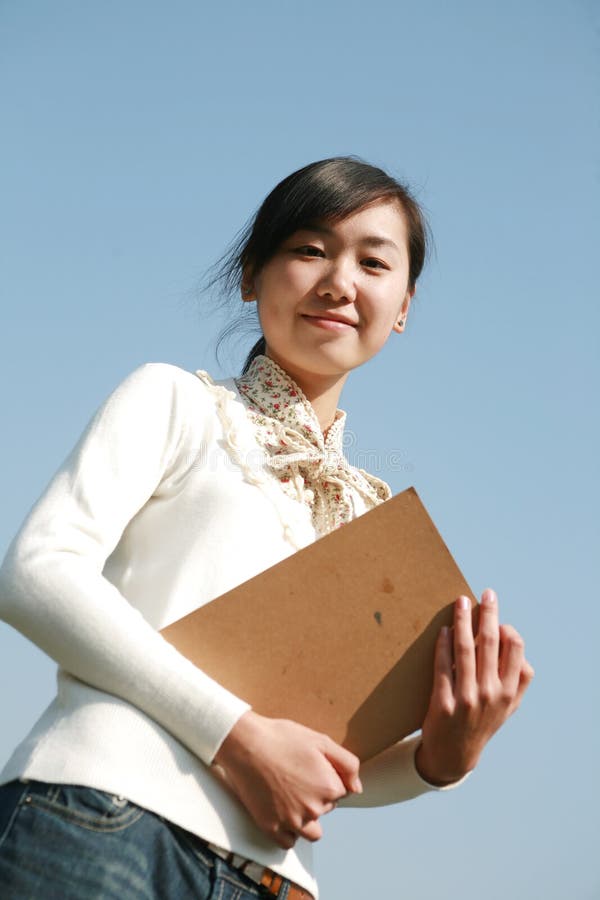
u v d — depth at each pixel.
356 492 2.14
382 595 1.70
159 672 1.56
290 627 1.68
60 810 1.50
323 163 2.18
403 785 1.87
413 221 2.31
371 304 2.10
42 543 1.65
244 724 1.55
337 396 2.21
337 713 1.66
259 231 2.22
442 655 1.68
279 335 2.12
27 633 1.61
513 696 1.69
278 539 1.86
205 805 1.57
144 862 1.52
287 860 1.65
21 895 1.46
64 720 1.58
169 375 1.95
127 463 1.78
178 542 1.81
